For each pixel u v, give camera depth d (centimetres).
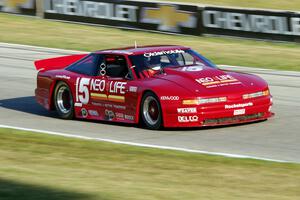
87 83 3569
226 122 3203
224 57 5856
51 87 3762
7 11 8331
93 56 3622
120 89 3381
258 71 5247
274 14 6359
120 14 7375
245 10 6519
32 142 3008
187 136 3102
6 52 6247
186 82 3222
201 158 2630
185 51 3522
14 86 4797
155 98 3225
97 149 2833
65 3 7825
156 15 7094
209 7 6744
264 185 2164
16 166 2427
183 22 6912
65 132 3312
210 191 2052
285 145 2888
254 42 6519
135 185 2111
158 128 3259
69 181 2150
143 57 3419
